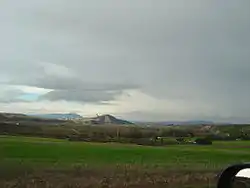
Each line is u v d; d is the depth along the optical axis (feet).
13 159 86.22
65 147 105.81
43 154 93.30
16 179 75.25
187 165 86.43
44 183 75.51
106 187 79.00
